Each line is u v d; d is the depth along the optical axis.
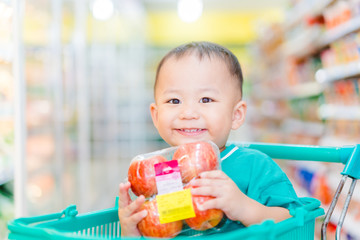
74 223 1.07
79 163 4.43
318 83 4.14
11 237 0.90
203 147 1.02
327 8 3.81
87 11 5.00
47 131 3.38
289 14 5.47
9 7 2.47
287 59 5.51
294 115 5.43
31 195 2.91
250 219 0.98
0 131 2.47
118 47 7.65
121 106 8.77
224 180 0.97
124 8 7.79
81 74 4.53
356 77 3.42
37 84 3.19
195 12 8.71
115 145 7.30
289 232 0.90
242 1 10.72
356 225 2.78
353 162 1.14
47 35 3.39
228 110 1.21
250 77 10.99
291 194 1.15
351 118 3.21
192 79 1.18
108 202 5.69
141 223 0.97
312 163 4.14
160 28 12.11
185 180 0.99
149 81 11.66
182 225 0.98
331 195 3.38
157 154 1.07
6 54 2.46
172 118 1.20
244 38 12.12
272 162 1.23
